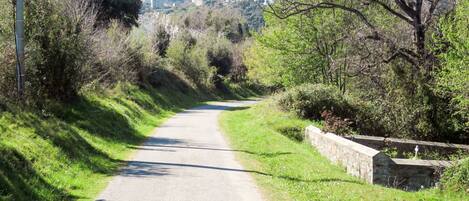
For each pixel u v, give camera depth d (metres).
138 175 12.46
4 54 16.47
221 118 33.22
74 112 18.88
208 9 105.88
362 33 25.27
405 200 10.08
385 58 24.16
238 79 80.19
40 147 11.92
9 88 16.00
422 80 21.02
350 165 14.12
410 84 21.58
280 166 14.45
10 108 13.48
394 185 12.51
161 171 13.20
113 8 45.25
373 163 12.47
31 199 8.85
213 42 78.44
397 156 18.03
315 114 26.70
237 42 96.88
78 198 9.77
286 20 32.34
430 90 20.72
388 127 22.78
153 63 45.72
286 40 32.78
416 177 12.65
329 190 10.88
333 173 13.09
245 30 106.62
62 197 9.66
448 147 18.52
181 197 10.24
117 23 39.81
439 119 20.81
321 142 17.75
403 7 22.83
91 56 23.81
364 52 26.56
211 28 92.38
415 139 21.19
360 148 13.62
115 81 33.75
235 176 12.80
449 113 20.55
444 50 19.53
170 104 42.69
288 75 33.31
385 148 18.12
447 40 18.41
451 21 18.22
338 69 30.23
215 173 13.16
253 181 12.21
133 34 41.38
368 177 12.68
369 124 23.48
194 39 76.06
